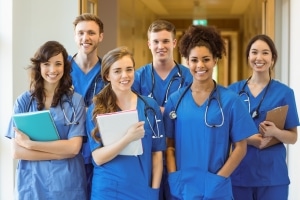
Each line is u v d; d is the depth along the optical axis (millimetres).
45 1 3539
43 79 2135
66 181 2092
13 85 3223
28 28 3465
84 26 2469
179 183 2059
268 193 2412
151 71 2562
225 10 8828
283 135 2328
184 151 2068
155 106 2115
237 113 2035
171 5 7969
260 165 2387
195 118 2049
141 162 2037
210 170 2025
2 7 3213
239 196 2434
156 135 2096
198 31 2029
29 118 1998
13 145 2074
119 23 5188
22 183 2115
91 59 2541
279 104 2418
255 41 2424
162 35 2477
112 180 2020
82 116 2148
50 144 2035
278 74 3867
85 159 2316
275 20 3871
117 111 2074
